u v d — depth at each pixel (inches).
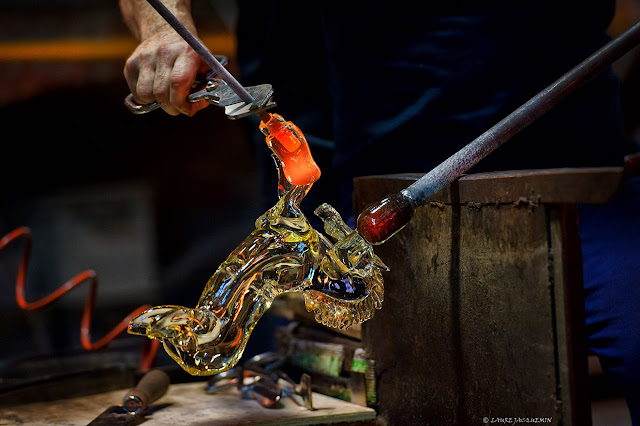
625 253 52.4
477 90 57.3
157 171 248.8
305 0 70.1
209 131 248.4
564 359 39.9
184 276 249.8
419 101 58.4
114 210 249.4
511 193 41.7
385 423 54.1
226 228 252.7
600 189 36.7
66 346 224.1
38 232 242.7
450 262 46.8
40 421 56.4
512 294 42.4
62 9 208.5
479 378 45.2
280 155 43.4
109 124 236.8
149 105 53.0
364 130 60.9
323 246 45.2
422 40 58.1
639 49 110.9
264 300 44.0
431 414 49.4
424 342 49.5
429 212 48.3
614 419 58.2
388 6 58.6
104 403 61.4
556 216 39.7
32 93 216.4
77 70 215.2
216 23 182.4
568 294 39.6
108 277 247.0
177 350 41.8
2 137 233.6
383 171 60.4
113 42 212.1
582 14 58.2
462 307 46.1
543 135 56.9
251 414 54.2
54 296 82.3
